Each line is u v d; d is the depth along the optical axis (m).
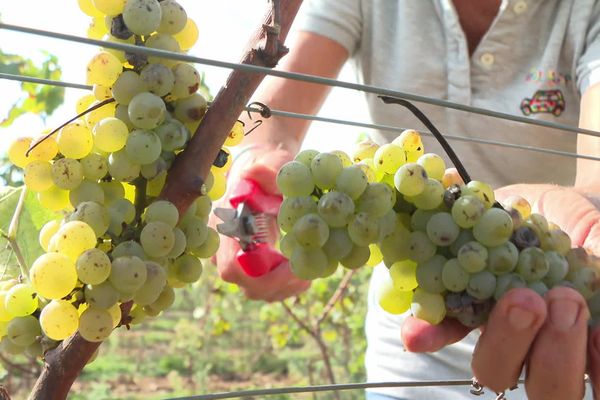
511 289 0.70
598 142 1.31
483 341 0.72
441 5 1.58
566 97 1.55
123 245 0.66
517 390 1.44
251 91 0.70
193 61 0.65
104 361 7.05
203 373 6.39
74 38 0.61
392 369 1.56
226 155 0.74
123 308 0.71
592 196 1.02
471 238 0.72
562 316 0.69
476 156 1.59
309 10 1.71
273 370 7.19
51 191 0.73
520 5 1.53
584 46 1.52
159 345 7.57
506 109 1.55
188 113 0.70
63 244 0.64
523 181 1.60
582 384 0.72
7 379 3.79
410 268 0.76
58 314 0.64
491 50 1.56
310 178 0.71
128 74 0.67
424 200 0.72
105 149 0.68
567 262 0.76
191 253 0.76
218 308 6.46
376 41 1.66
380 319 1.62
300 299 5.20
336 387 0.93
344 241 0.70
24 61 2.99
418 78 1.60
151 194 0.73
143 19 0.67
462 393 1.48
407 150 0.77
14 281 0.77
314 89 1.69
